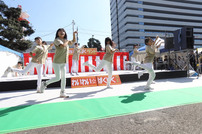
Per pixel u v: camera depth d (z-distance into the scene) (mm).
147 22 55438
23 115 1836
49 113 1898
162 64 9766
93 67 3553
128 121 1602
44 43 4074
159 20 56750
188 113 1796
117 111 1930
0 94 3170
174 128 1402
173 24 58781
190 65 6867
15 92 3393
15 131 1410
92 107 2127
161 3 56906
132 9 53594
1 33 14867
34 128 1470
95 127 1468
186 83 4238
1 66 6023
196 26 61844
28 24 18844
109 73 3641
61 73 2803
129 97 2691
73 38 2904
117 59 9602
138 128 1421
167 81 4715
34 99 2666
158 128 1411
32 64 3168
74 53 5594
